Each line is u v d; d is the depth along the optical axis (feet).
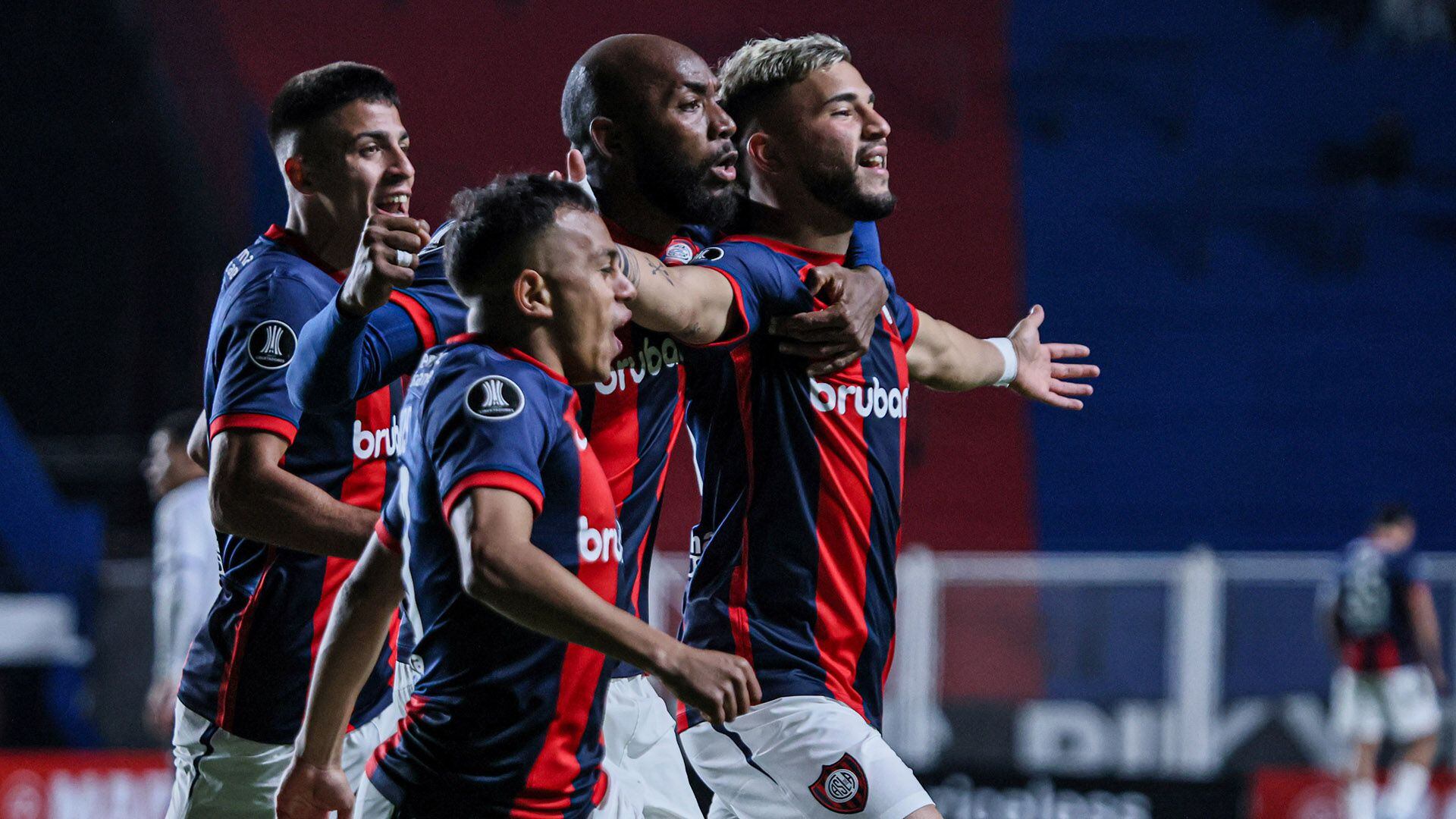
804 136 40.19
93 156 159.84
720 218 40.37
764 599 39.04
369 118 41.73
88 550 128.77
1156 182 182.39
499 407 29.63
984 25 189.26
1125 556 159.94
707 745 40.81
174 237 160.15
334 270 42.65
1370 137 184.55
